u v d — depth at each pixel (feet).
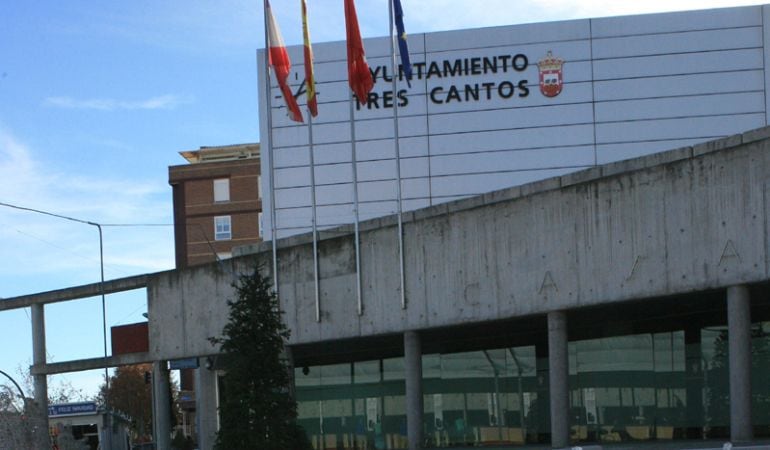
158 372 113.50
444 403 104.12
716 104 141.18
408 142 145.59
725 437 85.15
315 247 97.45
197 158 313.94
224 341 84.84
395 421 107.45
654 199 73.05
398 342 101.30
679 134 140.97
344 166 147.02
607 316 85.46
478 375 102.32
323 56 148.36
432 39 146.30
